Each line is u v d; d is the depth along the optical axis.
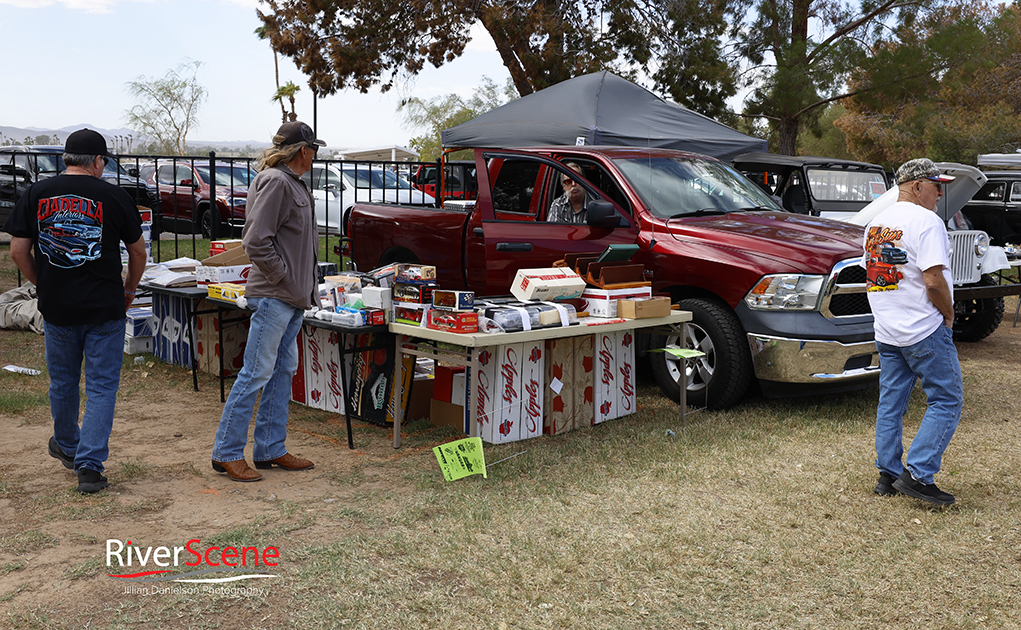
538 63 17.80
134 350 7.21
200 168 15.73
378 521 3.76
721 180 6.84
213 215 10.06
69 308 3.90
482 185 6.29
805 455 4.78
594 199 6.18
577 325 4.86
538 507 3.94
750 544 3.56
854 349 5.32
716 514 3.89
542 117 10.04
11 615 2.84
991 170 14.05
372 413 5.34
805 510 3.95
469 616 2.93
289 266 4.18
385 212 7.59
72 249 3.85
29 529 3.60
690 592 3.14
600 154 6.52
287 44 19.55
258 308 4.20
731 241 5.67
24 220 3.88
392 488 4.21
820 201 9.91
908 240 3.91
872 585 3.21
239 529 3.62
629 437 5.10
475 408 4.65
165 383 6.36
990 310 8.55
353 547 3.46
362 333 4.80
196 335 6.65
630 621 2.92
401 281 4.78
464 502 3.97
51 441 4.28
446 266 6.94
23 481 4.20
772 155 10.80
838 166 10.30
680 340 5.91
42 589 3.05
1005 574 3.31
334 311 4.84
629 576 3.25
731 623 2.92
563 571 3.28
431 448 4.87
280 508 3.92
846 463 4.61
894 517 3.88
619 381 5.57
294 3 19.61
